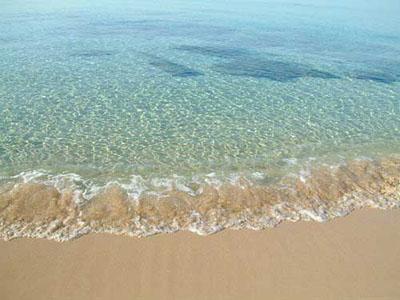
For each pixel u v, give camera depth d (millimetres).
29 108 16078
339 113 17141
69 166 12070
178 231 9570
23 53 23969
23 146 13148
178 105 17172
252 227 9828
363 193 11430
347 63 25219
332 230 9867
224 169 12305
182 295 7801
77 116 15602
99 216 9891
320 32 35000
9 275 8039
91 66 22094
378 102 18719
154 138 14164
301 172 12250
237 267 8539
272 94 19141
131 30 32031
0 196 10305
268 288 8031
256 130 15109
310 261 8797
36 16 36188
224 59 24750
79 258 8586
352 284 8227
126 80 20047
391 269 8688
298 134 14914
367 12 49688
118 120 15422
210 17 40406
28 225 9469
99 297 7668
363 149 13953
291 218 10227
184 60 24141
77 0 49531
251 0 58031
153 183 11375
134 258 8672
